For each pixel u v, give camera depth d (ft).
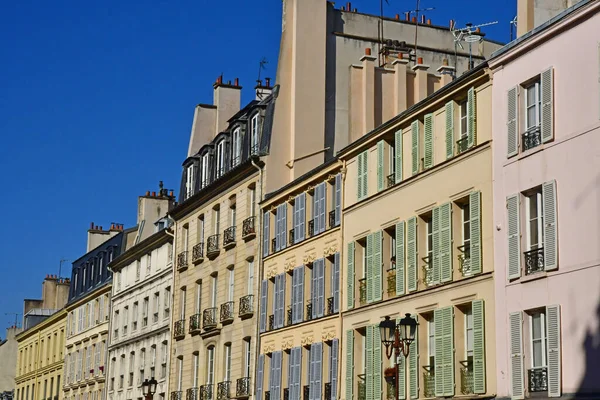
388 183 131.44
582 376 94.99
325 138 170.40
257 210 170.40
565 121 100.22
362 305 134.21
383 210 131.23
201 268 193.26
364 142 136.77
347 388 134.41
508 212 106.52
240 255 175.73
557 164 100.68
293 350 152.66
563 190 99.55
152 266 225.15
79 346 274.98
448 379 113.29
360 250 137.39
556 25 101.81
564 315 97.91
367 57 155.74
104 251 266.57
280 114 170.81
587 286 95.40
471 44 171.32
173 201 253.03
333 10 175.63
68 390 278.46
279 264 161.27
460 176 115.85
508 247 106.11
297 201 157.17
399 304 125.39
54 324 302.66
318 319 146.00
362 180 136.98
